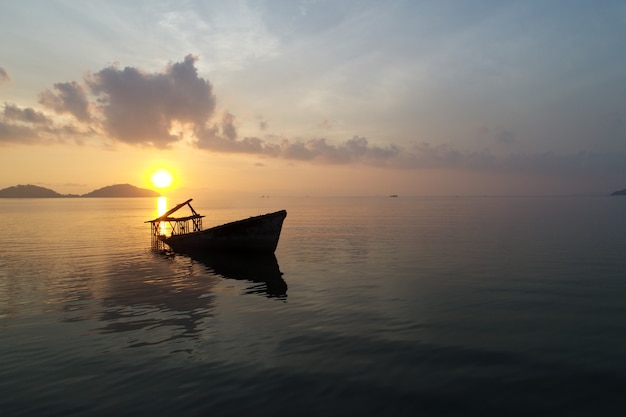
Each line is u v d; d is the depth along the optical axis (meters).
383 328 13.36
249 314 15.20
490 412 8.23
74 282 21.59
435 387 9.24
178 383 9.50
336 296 17.83
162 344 12.08
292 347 11.71
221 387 9.28
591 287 19.11
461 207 143.00
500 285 19.66
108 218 90.38
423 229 52.66
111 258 30.61
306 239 42.47
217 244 32.84
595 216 75.12
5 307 16.56
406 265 25.55
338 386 9.29
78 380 9.75
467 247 33.88
